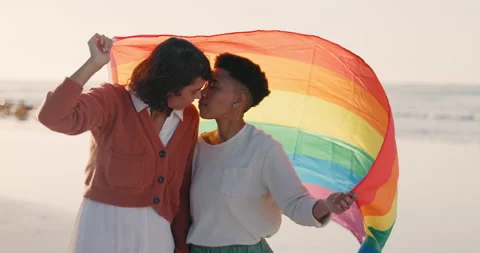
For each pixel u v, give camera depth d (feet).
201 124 10.58
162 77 8.52
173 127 9.04
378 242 9.22
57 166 32.99
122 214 8.59
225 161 9.27
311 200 8.67
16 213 22.59
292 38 9.55
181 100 8.77
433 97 69.36
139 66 8.81
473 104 64.54
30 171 31.60
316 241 19.90
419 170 33.78
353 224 10.06
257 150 9.17
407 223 22.98
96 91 8.57
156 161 8.77
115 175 8.57
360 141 9.82
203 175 9.34
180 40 8.77
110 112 8.61
